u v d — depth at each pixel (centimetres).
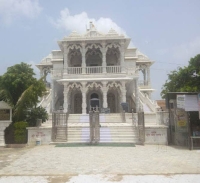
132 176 789
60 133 1691
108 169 897
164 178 760
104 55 2672
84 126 1764
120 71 2681
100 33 2689
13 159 1131
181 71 1647
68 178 775
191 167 919
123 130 1739
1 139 1589
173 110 1652
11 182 736
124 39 2669
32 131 1634
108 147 1462
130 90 3047
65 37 2672
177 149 1377
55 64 3331
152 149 1383
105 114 2311
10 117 1633
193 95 1360
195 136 1441
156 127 1596
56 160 1081
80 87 2609
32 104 1811
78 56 3053
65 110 2569
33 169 915
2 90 1688
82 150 1359
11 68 1812
